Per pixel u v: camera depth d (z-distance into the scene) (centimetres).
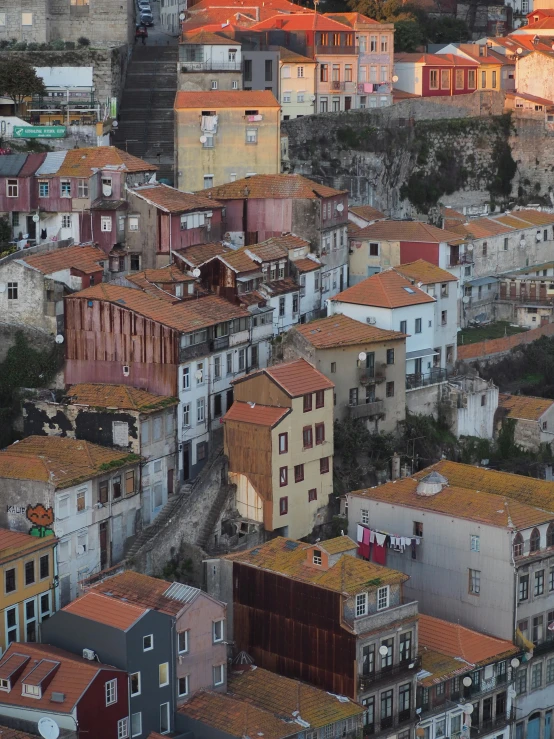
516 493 14850
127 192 17075
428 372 17000
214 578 13950
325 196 18050
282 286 17050
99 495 13975
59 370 15275
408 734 13425
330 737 12781
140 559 13975
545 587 14338
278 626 13525
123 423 14525
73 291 15712
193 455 15288
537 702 14425
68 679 12100
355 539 14925
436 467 15400
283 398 14888
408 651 13425
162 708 12544
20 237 17175
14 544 13150
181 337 14925
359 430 15938
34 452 14175
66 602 13675
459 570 14312
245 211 18088
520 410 17125
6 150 18138
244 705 12581
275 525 14888
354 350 15950
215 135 19275
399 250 18738
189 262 16750
